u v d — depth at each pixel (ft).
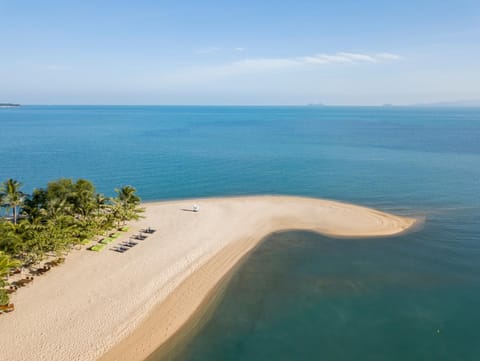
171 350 75.77
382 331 81.82
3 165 263.49
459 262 115.34
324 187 213.66
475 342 77.87
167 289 97.60
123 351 74.38
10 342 74.28
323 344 77.87
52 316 83.35
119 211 142.51
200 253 121.08
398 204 177.68
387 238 135.95
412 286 101.14
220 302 93.61
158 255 118.42
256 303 93.40
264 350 76.07
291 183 224.33
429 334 80.59
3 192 121.39
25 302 88.22
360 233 141.28
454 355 74.08
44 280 99.04
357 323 84.89
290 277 106.93
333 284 102.83
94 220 133.28
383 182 222.69
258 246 129.49
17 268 103.04
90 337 77.36
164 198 195.31
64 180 133.49
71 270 105.70
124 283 99.50
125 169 260.01
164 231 141.08
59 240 108.27
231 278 106.22
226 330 82.58
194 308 90.38
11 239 99.30
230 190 210.59
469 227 145.38
